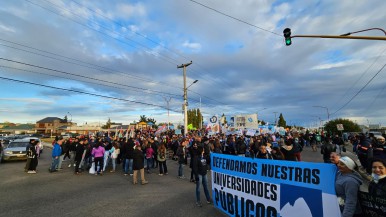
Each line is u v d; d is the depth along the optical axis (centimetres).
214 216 642
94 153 1341
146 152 1411
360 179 378
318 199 436
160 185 1045
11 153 1870
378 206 352
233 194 636
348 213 363
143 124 5969
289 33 1341
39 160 2070
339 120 7944
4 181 1129
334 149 1110
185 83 3094
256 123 2667
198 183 750
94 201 789
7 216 643
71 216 644
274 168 525
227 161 668
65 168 1578
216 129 2711
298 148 1130
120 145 1656
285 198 495
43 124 11831
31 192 912
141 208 712
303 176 466
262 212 543
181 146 1285
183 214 657
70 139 1777
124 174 1336
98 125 10581
